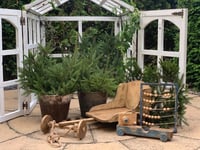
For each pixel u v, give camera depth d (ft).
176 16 14.03
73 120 12.48
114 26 20.21
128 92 13.44
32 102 16.02
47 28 19.58
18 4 21.47
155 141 11.38
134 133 11.84
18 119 14.08
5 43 21.25
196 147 10.80
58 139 11.29
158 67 14.25
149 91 12.30
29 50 15.12
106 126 13.07
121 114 12.00
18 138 11.71
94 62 14.70
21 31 14.26
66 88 12.92
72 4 22.31
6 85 13.69
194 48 19.94
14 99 18.04
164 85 12.15
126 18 17.78
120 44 17.25
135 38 16.57
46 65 13.48
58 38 20.25
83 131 11.57
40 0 14.62
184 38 13.70
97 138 11.68
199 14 19.69
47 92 12.91
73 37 19.25
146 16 15.85
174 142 11.27
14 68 21.83
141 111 11.93
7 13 13.37
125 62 16.66
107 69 15.87
